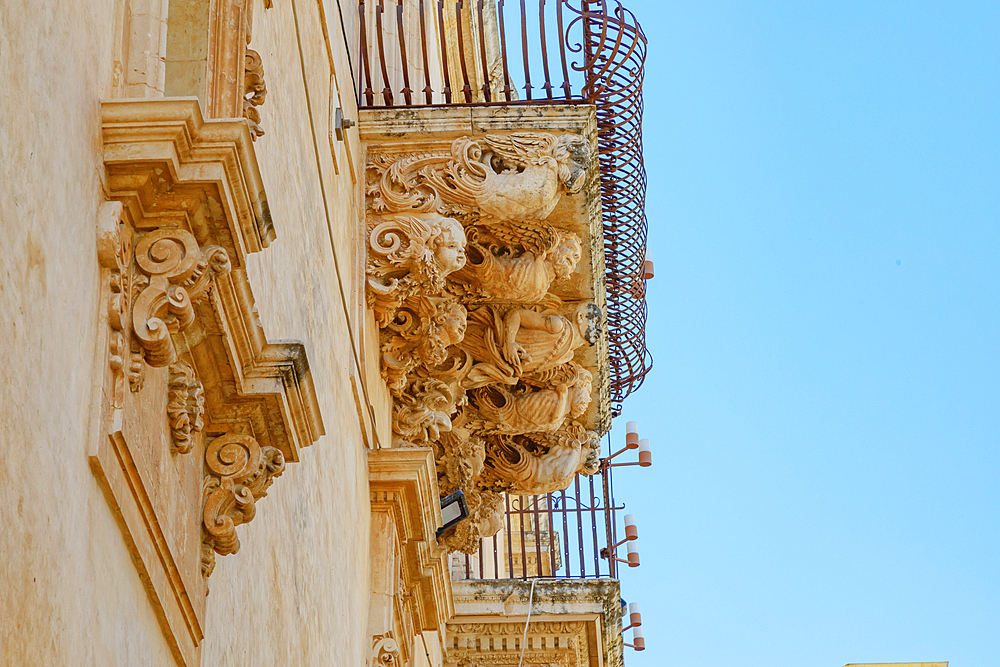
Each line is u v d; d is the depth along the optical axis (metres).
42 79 3.18
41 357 3.07
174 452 4.04
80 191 3.42
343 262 8.02
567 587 13.84
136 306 3.64
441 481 11.22
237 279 4.03
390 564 8.77
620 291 11.20
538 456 11.82
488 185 8.94
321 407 6.76
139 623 3.77
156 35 4.04
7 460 2.81
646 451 14.46
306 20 6.82
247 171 3.81
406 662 9.66
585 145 9.14
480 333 10.56
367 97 9.31
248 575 5.06
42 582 3.00
